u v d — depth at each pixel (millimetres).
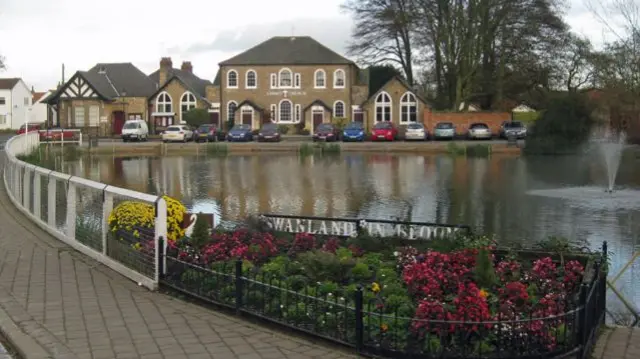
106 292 8727
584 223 18047
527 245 14008
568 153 45406
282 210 20703
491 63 60781
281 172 34250
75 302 8211
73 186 11680
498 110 61812
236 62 69062
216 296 8070
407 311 6863
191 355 6391
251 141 59469
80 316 7621
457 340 6219
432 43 59844
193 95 69438
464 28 57906
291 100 68750
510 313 6414
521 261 9180
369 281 8531
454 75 61062
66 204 12211
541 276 8273
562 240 10789
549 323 6340
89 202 11211
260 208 21172
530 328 6215
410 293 7559
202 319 7594
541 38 57406
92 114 69750
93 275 9656
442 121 62062
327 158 44656
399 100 64812
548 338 6270
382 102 65250
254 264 9180
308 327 7012
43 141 48750
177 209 10492
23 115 108562
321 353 6516
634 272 12352
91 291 8766
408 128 56750
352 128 57812
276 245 10211
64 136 52438
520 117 69750
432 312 6340
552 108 46406
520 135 55406
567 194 24531
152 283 8859
